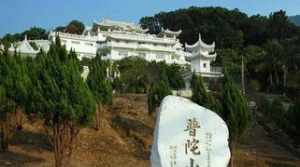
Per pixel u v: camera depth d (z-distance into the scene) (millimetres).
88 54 76500
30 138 27734
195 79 29250
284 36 107875
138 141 30484
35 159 24562
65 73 22531
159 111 14352
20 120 28422
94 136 29438
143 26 125375
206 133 14344
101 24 95375
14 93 24078
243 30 113000
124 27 97812
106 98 31406
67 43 76375
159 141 14016
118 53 78750
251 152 32156
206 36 108375
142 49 80500
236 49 95312
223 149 14383
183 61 83062
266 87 69688
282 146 35625
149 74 56406
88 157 25891
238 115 27047
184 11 121500
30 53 57000
